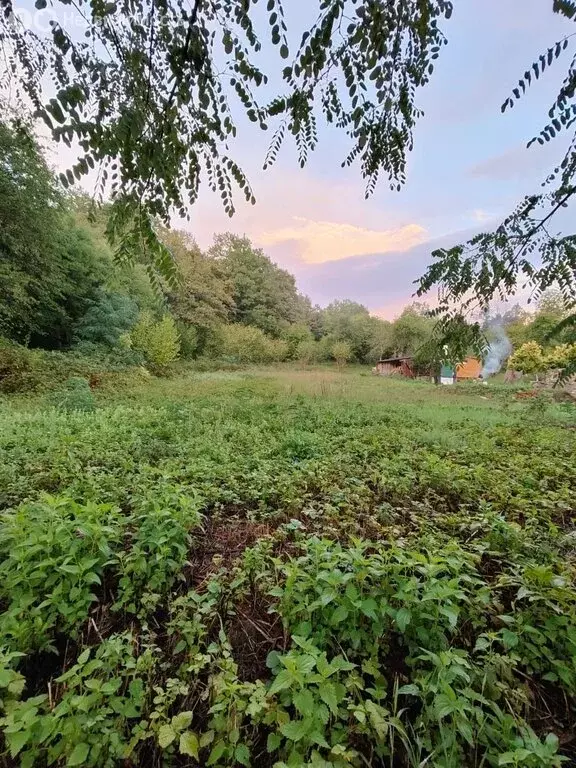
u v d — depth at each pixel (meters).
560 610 1.68
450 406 9.47
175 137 1.53
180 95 1.46
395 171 1.97
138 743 1.40
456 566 1.82
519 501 3.09
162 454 4.19
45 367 10.35
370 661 1.60
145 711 1.49
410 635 1.72
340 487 3.48
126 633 1.76
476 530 2.57
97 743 1.30
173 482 3.13
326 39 1.38
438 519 2.78
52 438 4.44
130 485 3.17
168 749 1.39
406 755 1.36
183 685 1.54
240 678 1.70
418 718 1.38
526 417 7.23
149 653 1.64
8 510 2.51
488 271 2.15
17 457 3.74
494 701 1.47
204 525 2.80
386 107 1.72
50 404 7.01
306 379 15.12
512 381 17.56
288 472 3.71
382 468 3.85
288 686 1.33
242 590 2.06
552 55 1.61
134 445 4.33
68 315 13.84
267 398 9.24
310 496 3.24
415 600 1.67
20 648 1.66
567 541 2.44
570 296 2.05
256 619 1.97
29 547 1.95
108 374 11.52
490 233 2.14
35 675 1.68
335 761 1.25
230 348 23.78
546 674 1.58
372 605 1.66
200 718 1.52
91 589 2.08
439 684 1.36
